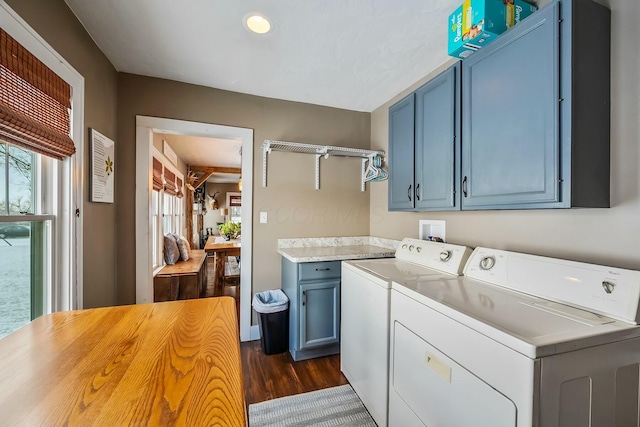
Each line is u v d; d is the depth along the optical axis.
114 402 0.57
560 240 1.26
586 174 1.01
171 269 3.13
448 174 1.54
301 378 1.95
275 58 1.93
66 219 1.44
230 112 2.43
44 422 0.51
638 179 1.00
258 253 2.55
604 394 0.82
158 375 0.66
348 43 1.76
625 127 1.03
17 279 1.19
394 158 2.06
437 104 1.63
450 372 0.99
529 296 1.15
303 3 1.42
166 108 2.24
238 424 0.51
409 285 1.31
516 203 1.16
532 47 1.09
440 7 1.45
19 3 1.08
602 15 1.05
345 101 2.67
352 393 1.78
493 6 1.27
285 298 2.40
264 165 2.54
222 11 1.48
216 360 0.73
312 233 2.73
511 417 0.77
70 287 1.44
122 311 1.07
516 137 1.16
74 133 1.48
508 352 0.79
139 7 1.45
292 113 2.65
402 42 1.75
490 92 1.28
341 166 2.84
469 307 1.01
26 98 1.12
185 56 1.91
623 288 0.91
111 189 1.97
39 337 0.85
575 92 0.98
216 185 9.56
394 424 1.34
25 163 1.23
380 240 2.74
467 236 1.77
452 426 0.98
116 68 2.06
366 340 1.59
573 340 0.77
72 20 1.47
